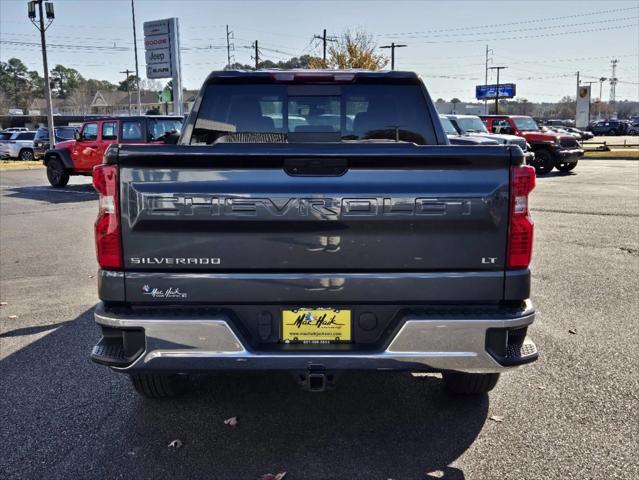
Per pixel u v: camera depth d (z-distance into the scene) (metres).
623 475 3.04
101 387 4.19
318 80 4.21
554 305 5.94
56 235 10.66
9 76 133.50
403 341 2.97
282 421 3.67
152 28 33.09
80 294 6.71
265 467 3.16
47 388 4.18
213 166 2.91
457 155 2.91
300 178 2.92
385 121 4.34
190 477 3.07
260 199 2.92
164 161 2.91
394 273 2.99
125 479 3.06
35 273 7.75
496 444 3.36
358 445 3.37
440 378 4.30
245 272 3.00
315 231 2.96
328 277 2.98
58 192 17.98
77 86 144.88
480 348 2.99
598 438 3.41
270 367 2.98
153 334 2.97
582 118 63.75
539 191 15.64
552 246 8.80
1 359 4.73
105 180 2.96
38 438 3.48
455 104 89.69
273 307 3.04
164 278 3.00
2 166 30.86
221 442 3.42
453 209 2.95
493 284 3.02
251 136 4.34
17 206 14.82
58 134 35.03
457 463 3.17
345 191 2.92
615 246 8.78
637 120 72.25
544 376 4.28
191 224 2.95
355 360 2.97
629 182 17.94
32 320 5.75
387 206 2.93
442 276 2.99
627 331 5.18
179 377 3.87
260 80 4.23
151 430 3.57
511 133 20.97
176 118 17.38
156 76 33.22
